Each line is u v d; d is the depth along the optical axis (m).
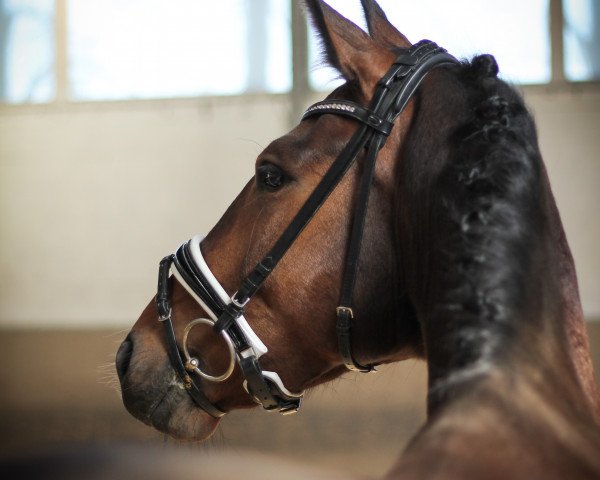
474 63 1.74
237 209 1.90
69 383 8.61
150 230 9.32
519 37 8.62
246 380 1.85
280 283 1.77
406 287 1.71
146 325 2.04
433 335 1.53
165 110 9.44
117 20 9.61
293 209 1.77
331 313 1.77
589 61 8.60
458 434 1.24
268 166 1.80
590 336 7.91
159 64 9.52
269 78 9.27
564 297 1.60
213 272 1.88
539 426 1.29
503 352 1.35
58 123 9.63
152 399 1.96
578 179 8.52
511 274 1.43
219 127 9.31
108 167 9.50
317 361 1.86
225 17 9.40
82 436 7.61
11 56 9.77
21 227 9.56
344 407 7.24
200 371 1.91
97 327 8.95
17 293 9.45
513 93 1.68
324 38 1.88
